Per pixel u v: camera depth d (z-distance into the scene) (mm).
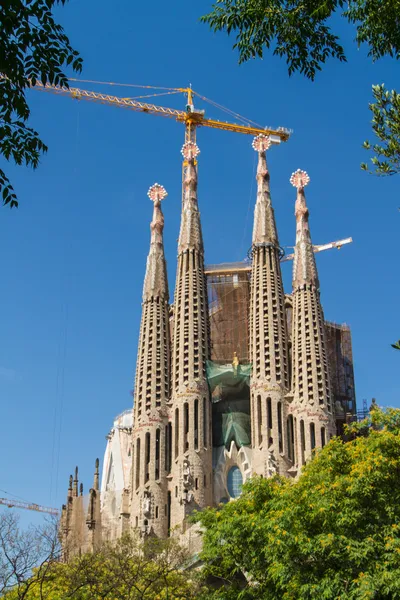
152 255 140125
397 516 47625
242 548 53625
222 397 133000
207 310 134375
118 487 156000
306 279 133000
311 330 129000
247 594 53125
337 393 143750
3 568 44969
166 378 130750
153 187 145500
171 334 137500
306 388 124562
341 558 46656
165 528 120375
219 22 31766
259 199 140875
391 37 30656
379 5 30375
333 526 47719
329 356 146250
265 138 146375
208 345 131250
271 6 31188
